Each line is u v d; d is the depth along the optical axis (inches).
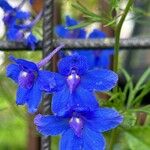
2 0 8.2
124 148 8.5
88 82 5.8
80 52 8.7
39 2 8.9
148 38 7.9
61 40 7.5
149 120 8.3
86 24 7.0
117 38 6.8
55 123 5.7
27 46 7.5
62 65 5.8
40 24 8.4
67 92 5.7
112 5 6.9
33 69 5.7
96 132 5.8
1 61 8.5
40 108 7.6
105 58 8.8
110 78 5.7
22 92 5.8
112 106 7.4
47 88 5.7
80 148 5.7
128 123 7.1
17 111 8.6
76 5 7.3
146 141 7.3
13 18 8.3
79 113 5.7
